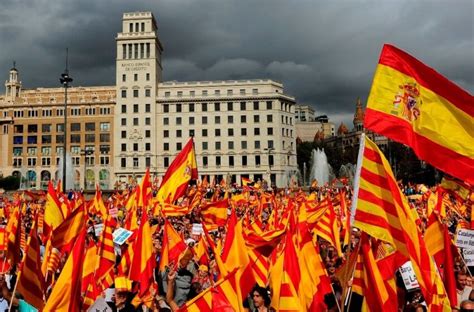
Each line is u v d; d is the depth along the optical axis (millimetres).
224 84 118562
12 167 119125
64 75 41031
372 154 7434
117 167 116375
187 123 117938
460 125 7488
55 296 7047
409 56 7594
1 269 10547
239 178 117312
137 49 117938
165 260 10852
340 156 134375
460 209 18578
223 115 118250
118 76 117938
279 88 120562
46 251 10172
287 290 7570
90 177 116875
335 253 12875
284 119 120625
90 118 118375
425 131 7492
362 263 7754
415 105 7539
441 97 7512
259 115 117938
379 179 7344
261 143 117375
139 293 9617
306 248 8547
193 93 118938
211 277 9891
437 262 9078
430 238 9195
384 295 7277
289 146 121062
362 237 7551
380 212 7254
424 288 6973
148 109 117250
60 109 119500
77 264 7215
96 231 15719
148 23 118625
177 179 19453
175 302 9859
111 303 9367
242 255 8781
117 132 117250
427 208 18016
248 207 24500
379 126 7492
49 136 119062
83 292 9586
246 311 8891
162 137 117500
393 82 7594
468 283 9203
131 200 21266
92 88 120438
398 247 7156
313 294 8273
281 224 13867
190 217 20609
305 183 119438
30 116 120000
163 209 18984
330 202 13438
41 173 118438
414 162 101125
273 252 9695
